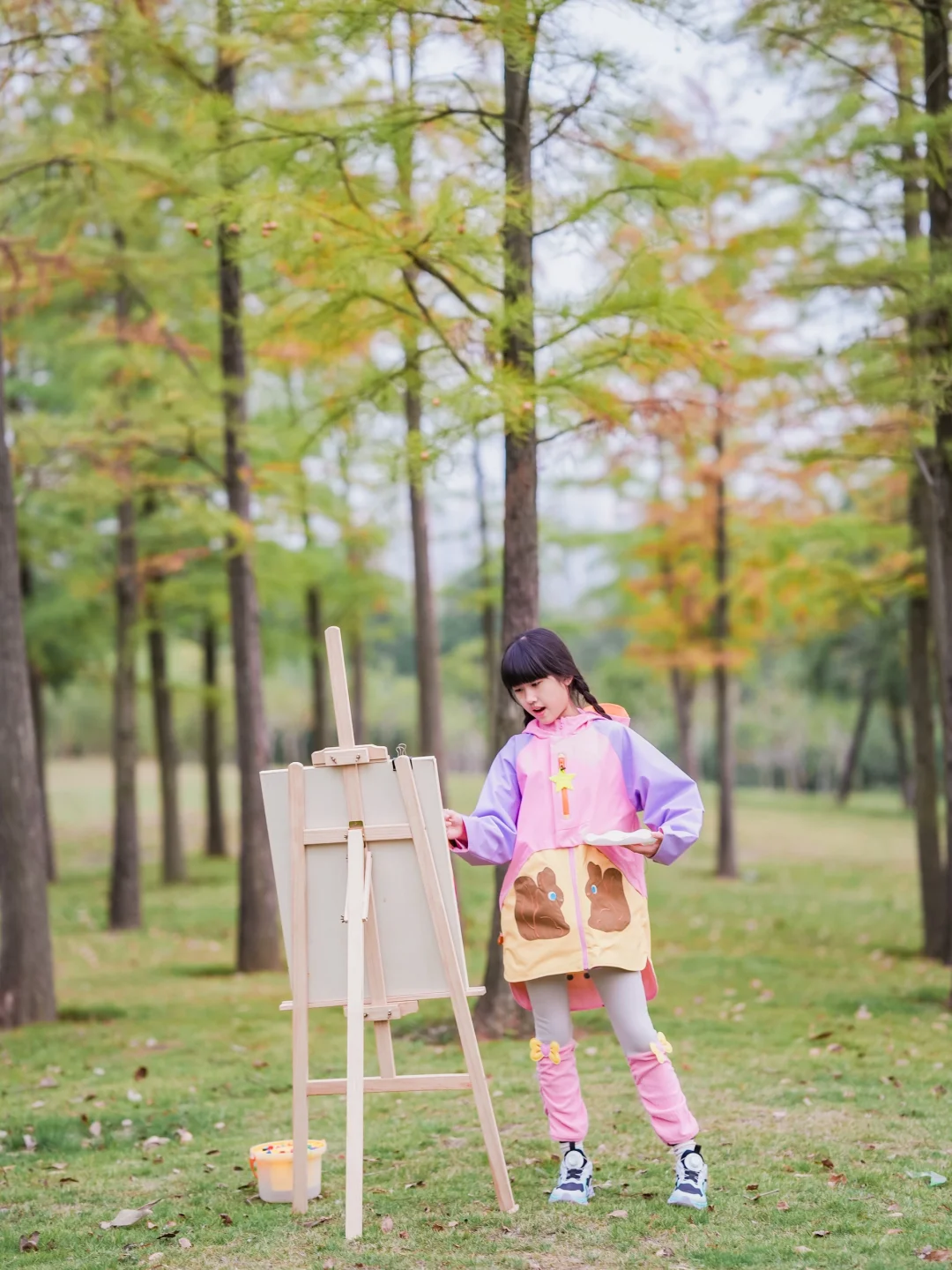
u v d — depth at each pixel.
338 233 5.96
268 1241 3.12
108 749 40.50
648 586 16.91
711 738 44.66
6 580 7.45
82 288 10.58
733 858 16.19
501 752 3.53
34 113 8.45
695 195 6.19
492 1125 3.27
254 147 6.12
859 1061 5.54
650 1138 4.10
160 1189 3.75
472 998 7.67
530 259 6.34
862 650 26.06
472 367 6.10
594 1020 6.79
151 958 10.77
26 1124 4.75
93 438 10.23
